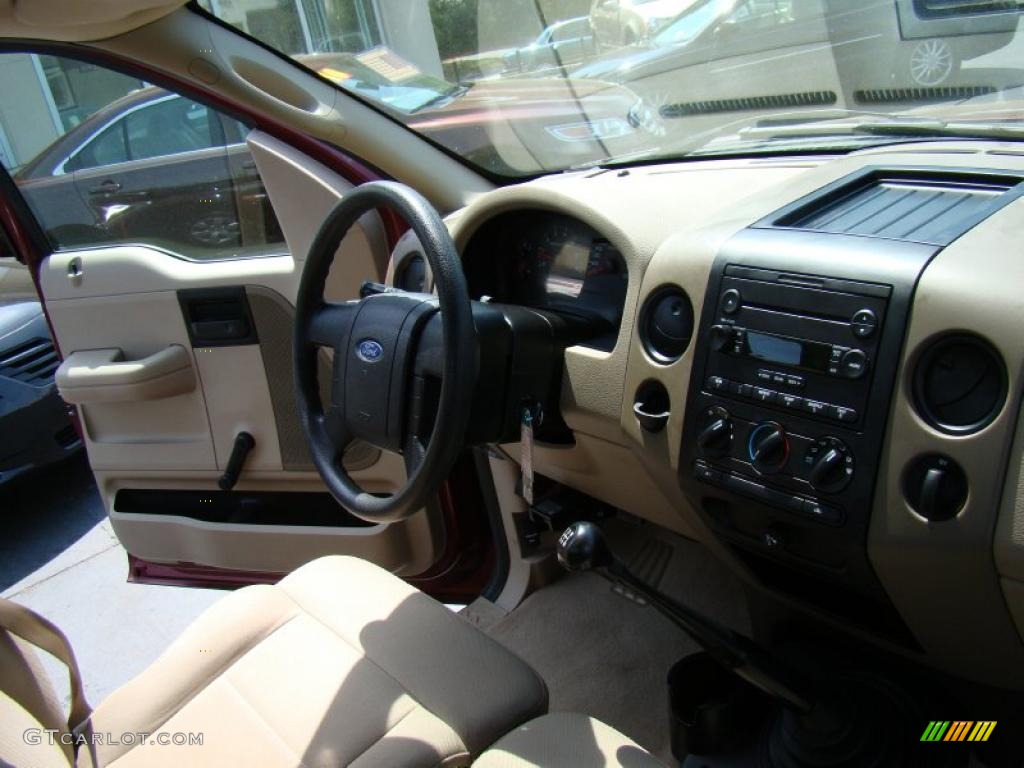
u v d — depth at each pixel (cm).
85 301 191
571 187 143
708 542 132
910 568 99
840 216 115
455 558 200
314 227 173
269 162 172
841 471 100
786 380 105
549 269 155
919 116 146
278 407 186
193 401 192
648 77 179
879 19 149
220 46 166
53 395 308
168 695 125
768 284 108
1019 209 103
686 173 150
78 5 139
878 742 127
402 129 181
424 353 118
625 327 127
